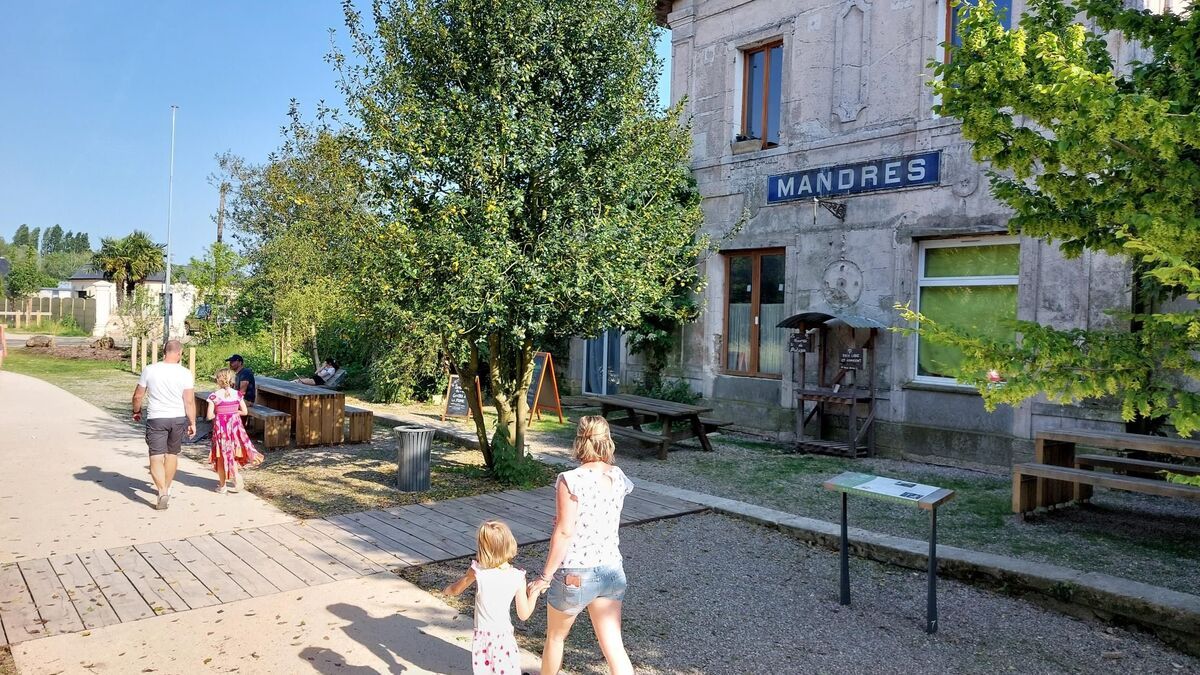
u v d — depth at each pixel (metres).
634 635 5.01
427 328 8.19
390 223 7.95
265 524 7.43
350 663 4.52
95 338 41.41
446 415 14.85
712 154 13.81
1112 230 4.27
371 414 12.33
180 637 4.86
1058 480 7.90
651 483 9.16
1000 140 4.26
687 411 10.88
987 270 10.39
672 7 14.44
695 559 6.54
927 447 10.73
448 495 8.62
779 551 6.77
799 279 12.40
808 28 12.27
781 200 12.61
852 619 5.30
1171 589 5.45
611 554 3.93
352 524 7.43
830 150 11.97
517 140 8.21
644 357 15.12
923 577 6.11
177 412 8.03
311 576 5.98
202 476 9.66
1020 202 4.61
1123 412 3.61
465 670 4.46
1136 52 8.84
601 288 8.23
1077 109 3.75
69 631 4.94
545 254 8.16
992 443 10.07
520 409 9.46
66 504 8.13
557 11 8.41
